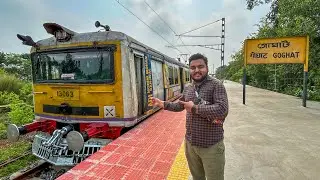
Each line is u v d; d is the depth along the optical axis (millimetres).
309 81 18484
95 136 6762
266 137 6738
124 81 6785
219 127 2824
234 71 67438
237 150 5672
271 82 27000
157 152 5539
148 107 8930
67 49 7156
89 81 6926
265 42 12453
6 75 17594
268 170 4562
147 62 8906
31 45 7488
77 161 6473
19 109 11250
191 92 2900
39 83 7574
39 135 7422
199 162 3115
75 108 7086
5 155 8109
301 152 5512
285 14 20125
